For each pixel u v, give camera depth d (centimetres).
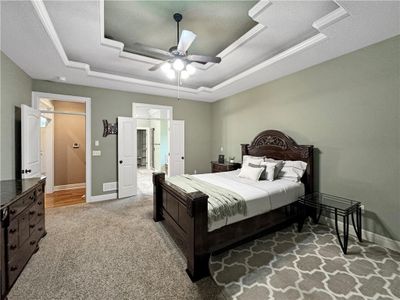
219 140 543
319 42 237
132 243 239
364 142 252
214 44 313
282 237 254
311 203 252
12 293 160
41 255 212
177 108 525
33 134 315
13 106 282
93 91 414
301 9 203
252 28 254
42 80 364
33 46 238
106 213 341
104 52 296
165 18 249
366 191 251
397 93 224
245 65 355
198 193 188
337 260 205
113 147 437
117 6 226
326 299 154
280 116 363
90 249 225
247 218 225
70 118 521
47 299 155
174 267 194
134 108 461
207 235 183
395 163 227
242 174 332
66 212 345
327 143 292
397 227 226
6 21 189
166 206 269
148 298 156
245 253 218
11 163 276
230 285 170
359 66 254
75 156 528
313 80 308
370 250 224
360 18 192
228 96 502
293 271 188
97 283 171
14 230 167
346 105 269
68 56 309
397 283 171
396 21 196
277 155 356
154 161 875
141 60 327
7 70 264
